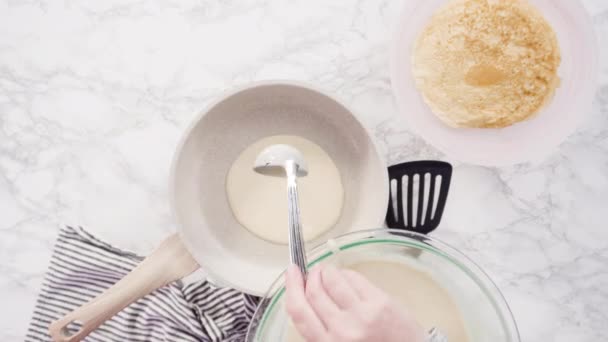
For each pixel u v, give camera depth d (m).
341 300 0.39
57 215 0.77
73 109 0.77
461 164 0.76
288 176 0.63
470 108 0.69
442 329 0.52
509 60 0.68
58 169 0.77
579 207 0.76
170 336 0.71
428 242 0.58
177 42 0.76
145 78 0.76
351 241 0.55
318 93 0.64
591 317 0.75
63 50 0.77
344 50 0.76
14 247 0.77
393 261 0.55
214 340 0.71
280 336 0.52
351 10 0.76
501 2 0.69
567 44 0.70
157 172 0.76
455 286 0.54
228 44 0.76
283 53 0.76
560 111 0.70
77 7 0.77
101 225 0.76
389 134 0.75
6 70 0.77
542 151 0.70
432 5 0.70
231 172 0.73
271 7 0.76
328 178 0.73
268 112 0.72
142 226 0.76
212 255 0.67
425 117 0.71
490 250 0.76
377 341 0.37
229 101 0.66
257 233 0.72
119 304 0.65
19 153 0.78
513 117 0.69
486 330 0.52
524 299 0.76
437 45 0.70
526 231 0.76
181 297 0.71
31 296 0.77
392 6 0.76
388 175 0.66
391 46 0.70
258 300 0.70
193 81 0.76
